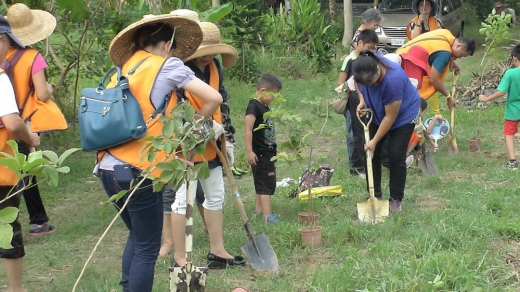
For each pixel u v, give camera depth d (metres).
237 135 9.66
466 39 7.55
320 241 5.29
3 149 3.97
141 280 3.72
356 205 6.38
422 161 7.35
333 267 4.80
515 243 5.24
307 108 11.34
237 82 13.62
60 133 9.48
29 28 5.32
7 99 3.79
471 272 4.55
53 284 4.66
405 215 5.91
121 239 5.68
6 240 2.78
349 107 7.27
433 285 4.04
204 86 3.62
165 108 3.60
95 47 10.38
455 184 6.92
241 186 7.20
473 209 6.04
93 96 3.62
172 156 3.46
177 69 3.61
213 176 4.73
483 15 23.81
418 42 7.64
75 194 7.02
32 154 2.92
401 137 5.94
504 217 5.70
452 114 8.14
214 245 4.86
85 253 5.32
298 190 6.53
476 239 5.21
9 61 4.91
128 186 3.59
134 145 3.58
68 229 5.79
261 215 6.00
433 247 5.08
